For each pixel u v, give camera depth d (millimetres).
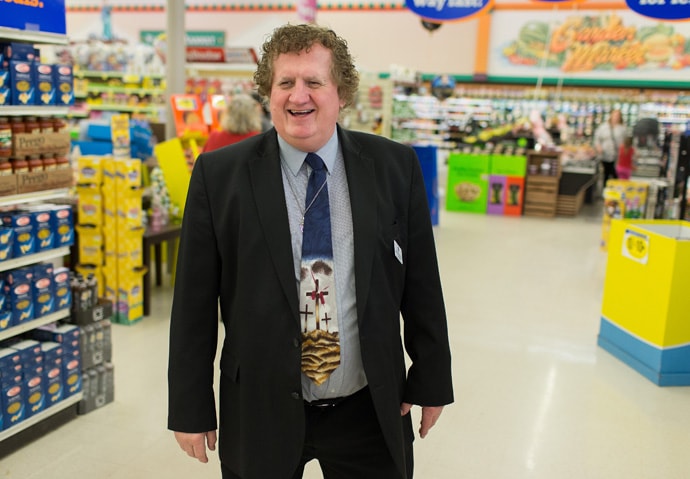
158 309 5031
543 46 16047
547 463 2953
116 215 4504
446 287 5871
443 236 8258
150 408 3381
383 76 16578
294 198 1482
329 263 1471
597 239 8430
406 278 1632
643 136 11414
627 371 4070
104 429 3146
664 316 3785
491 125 13312
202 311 1522
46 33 2980
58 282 3119
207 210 1496
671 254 3689
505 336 4641
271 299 1435
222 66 11984
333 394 1542
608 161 11484
